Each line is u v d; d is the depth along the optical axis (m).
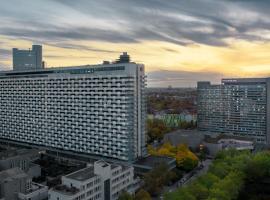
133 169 188.62
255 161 182.38
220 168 175.50
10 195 154.88
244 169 180.12
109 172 162.00
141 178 196.25
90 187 149.88
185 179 198.88
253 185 174.75
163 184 176.75
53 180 195.12
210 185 155.62
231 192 149.25
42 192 163.00
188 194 136.75
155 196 169.25
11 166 198.12
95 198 153.38
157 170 181.00
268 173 180.88
